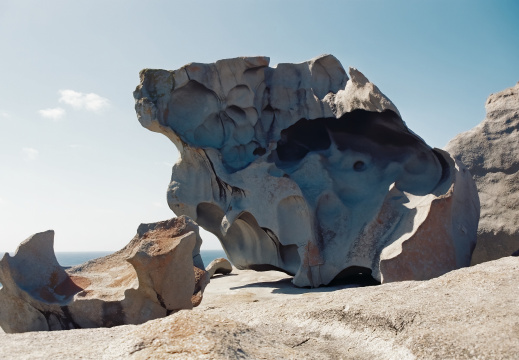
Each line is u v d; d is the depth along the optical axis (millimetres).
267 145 17719
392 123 15820
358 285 14922
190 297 9234
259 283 16203
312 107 17234
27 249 10062
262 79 18000
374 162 16734
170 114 17719
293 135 18094
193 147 17281
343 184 16562
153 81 17688
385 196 15117
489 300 5414
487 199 18938
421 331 4926
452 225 14086
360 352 5078
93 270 10711
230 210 16578
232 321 5090
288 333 5699
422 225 13578
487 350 4336
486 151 19531
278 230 15930
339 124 17219
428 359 4477
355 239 15070
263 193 16344
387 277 13250
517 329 4562
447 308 5355
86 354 4512
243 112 17891
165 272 8852
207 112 17812
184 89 17844
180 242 9039
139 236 11008
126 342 4508
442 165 15172
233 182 16688
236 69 17562
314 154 17062
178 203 17828
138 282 8883
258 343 4715
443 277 6781
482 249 18562
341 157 17203
